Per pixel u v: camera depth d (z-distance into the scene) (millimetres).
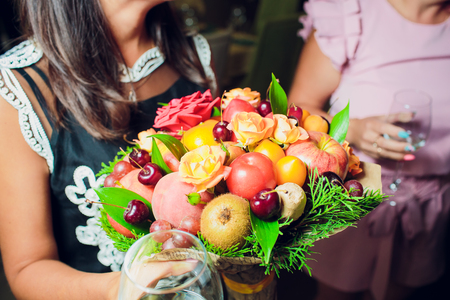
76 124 835
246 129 500
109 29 817
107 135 828
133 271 409
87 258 915
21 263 744
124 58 914
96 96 808
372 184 604
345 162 539
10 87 744
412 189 1238
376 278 1312
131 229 508
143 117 948
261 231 428
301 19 1380
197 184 446
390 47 1215
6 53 793
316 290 1663
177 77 1053
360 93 1279
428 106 1095
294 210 445
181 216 474
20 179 751
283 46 2094
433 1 1132
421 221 1267
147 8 837
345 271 1339
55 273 701
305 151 522
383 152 1089
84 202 853
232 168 469
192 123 602
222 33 2186
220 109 702
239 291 601
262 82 2176
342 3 1231
